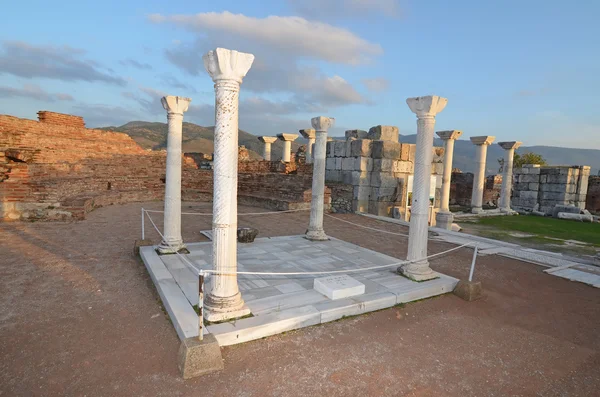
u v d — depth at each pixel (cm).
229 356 465
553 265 973
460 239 1288
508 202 2483
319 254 951
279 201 1869
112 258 865
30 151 1501
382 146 1853
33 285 669
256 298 623
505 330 591
